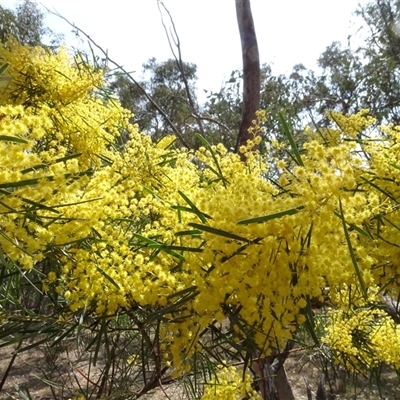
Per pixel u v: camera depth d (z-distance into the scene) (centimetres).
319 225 50
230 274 52
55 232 58
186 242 59
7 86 98
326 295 71
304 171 50
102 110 118
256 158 92
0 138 46
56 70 104
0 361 350
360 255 55
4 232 51
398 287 64
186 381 119
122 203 66
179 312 62
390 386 266
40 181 50
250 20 171
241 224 49
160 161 96
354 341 131
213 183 81
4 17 207
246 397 142
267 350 58
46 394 273
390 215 65
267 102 302
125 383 109
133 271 65
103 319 65
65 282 65
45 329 68
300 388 282
